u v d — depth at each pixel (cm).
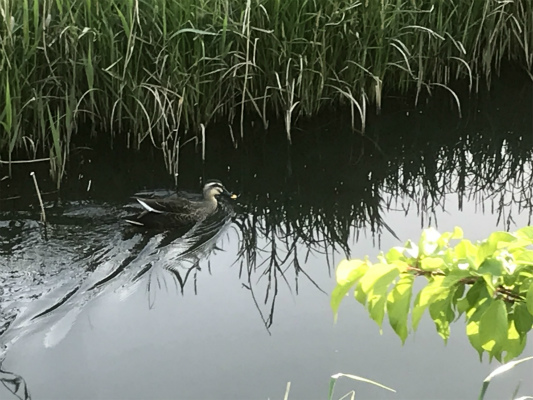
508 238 235
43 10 799
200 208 755
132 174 827
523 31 1052
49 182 798
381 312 239
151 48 844
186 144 885
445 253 245
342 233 767
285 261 710
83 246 686
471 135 965
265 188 838
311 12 890
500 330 234
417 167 902
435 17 980
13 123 800
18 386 515
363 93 916
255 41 841
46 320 581
